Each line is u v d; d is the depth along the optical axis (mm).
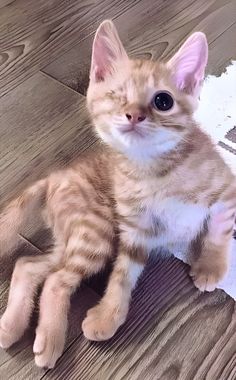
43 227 337
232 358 286
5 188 357
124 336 296
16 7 466
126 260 309
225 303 306
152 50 431
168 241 322
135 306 307
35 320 300
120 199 305
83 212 310
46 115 394
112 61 292
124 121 269
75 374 285
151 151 280
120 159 298
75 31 447
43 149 376
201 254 320
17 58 430
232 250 321
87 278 315
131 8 461
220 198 300
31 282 305
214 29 441
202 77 282
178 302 308
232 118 374
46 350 282
